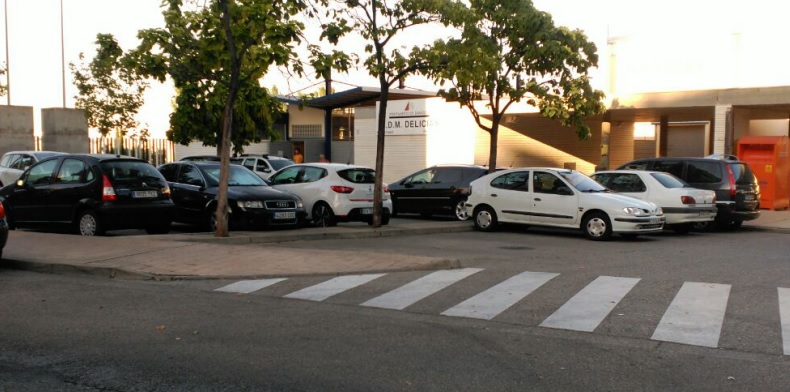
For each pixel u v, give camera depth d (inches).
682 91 904.3
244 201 546.9
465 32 621.9
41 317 278.7
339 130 1563.7
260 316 285.3
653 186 631.8
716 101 879.7
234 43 482.3
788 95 826.8
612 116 1133.1
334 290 339.6
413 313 294.2
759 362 227.0
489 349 239.5
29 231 542.3
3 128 1132.5
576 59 701.9
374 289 341.7
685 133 1423.5
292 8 466.6
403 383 202.1
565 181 593.3
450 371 214.1
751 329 267.9
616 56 981.8
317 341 247.3
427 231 621.3
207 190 569.0
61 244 442.3
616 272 392.2
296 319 280.7
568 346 244.2
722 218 658.8
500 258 447.2
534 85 710.5
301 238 532.1
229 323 272.7
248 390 194.9
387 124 1165.1
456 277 372.8
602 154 1266.0
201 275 364.8
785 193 858.8
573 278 370.9
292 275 372.2
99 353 229.9
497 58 661.9
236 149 941.2
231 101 488.7
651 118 1165.7
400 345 243.3
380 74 587.8
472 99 745.0
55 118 1155.9
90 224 491.8
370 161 1200.8
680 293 332.2
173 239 466.6
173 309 295.9
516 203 618.2
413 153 1133.7
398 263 397.7
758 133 1181.7
